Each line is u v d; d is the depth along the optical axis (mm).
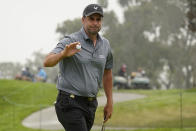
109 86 14086
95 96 12922
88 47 12625
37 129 35906
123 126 33719
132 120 35781
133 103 42812
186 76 131250
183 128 31422
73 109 12586
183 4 93375
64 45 12453
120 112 38469
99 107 32750
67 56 11594
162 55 127188
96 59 12672
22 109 49312
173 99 44031
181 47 126188
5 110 50156
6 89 63156
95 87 12766
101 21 12625
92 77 12648
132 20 126312
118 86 74625
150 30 124938
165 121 34844
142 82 75000
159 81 144125
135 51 125812
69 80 12594
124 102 44719
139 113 37938
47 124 38875
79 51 11781
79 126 12539
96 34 12805
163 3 107938
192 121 34062
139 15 124938
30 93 58969
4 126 39406
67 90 12656
